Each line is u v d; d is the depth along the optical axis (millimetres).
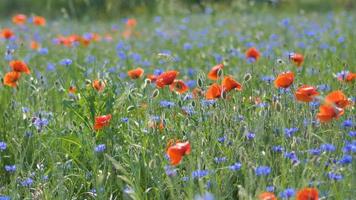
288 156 4289
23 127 5492
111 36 12234
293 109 4910
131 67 8250
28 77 6871
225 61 7785
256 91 5508
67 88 6273
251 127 4750
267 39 10352
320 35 10273
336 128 4664
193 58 8844
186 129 4777
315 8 18609
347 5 18828
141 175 4602
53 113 5770
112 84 5582
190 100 5359
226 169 4371
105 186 4660
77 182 4840
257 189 3943
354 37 9883
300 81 6133
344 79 5527
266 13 14516
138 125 5047
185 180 4297
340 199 3912
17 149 5156
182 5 14078
